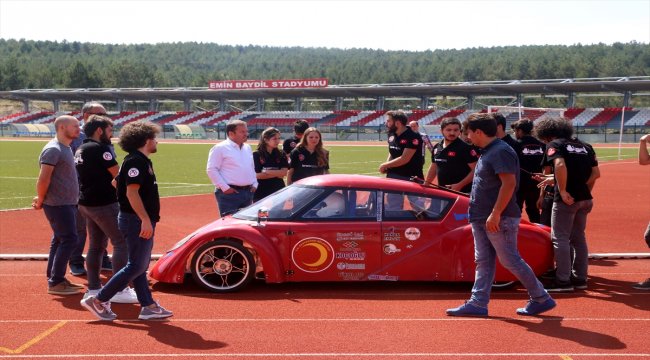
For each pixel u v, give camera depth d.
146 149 6.22
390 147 9.56
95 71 145.38
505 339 5.72
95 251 7.18
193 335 5.86
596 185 21.36
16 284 7.91
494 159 6.11
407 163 9.42
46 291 7.56
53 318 6.43
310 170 10.05
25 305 6.93
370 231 7.39
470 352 5.38
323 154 10.10
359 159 37.56
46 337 5.81
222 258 7.39
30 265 9.04
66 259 7.34
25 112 92.81
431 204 7.53
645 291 7.49
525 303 6.98
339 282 7.90
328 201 7.58
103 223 6.97
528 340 5.69
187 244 7.45
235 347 5.52
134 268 6.17
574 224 7.52
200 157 40.69
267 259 7.34
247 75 185.62
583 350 5.43
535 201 8.94
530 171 8.83
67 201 7.27
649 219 13.73
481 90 62.50
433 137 61.53
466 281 7.45
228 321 6.29
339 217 7.50
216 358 5.25
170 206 16.53
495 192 6.22
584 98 108.06
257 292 7.41
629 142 56.66
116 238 7.07
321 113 76.94
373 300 7.08
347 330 5.99
